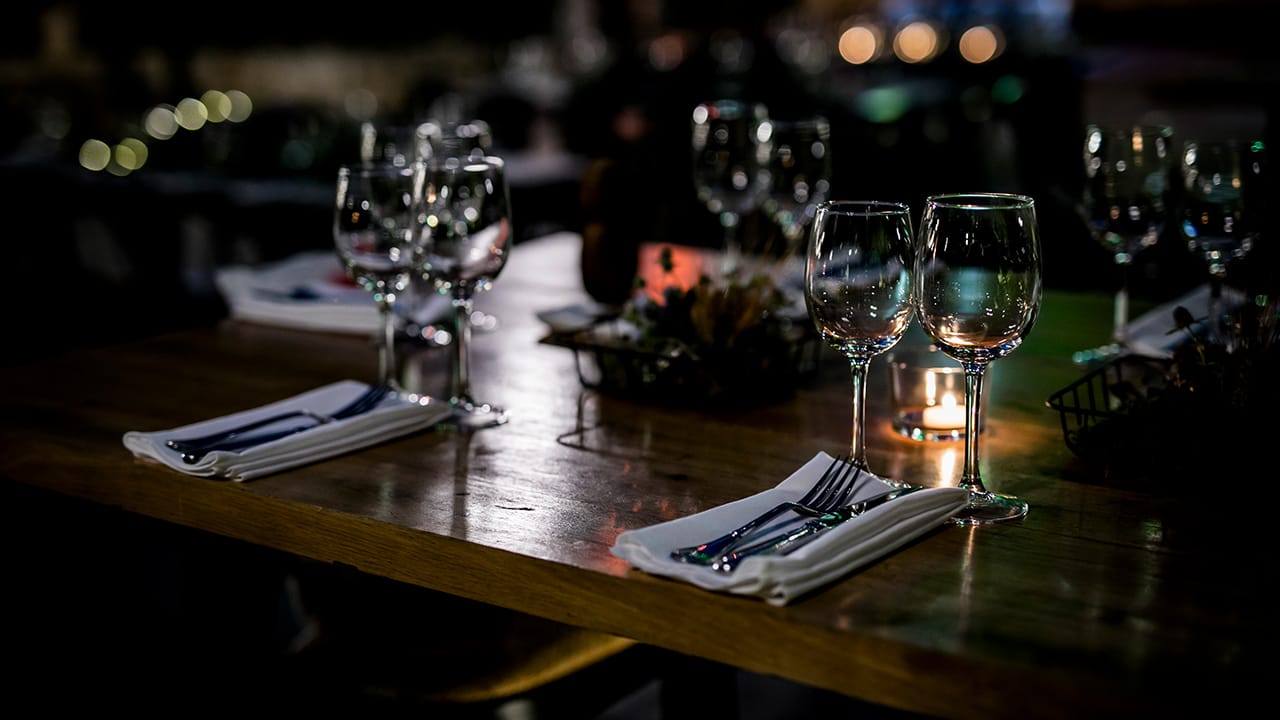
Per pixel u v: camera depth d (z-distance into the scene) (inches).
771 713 92.8
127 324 90.7
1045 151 112.1
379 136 78.4
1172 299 74.3
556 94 192.1
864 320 41.7
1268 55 238.4
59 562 63.0
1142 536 39.8
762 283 55.4
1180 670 31.1
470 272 53.7
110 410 55.9
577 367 57.3
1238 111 223.3
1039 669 31.3
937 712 32.8
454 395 55.7
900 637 33.1
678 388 54.3
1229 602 34.9
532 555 39.3
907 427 50.8
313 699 58.0
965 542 39.6
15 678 56.9
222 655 59.6
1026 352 63.0
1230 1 243.6
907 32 255.3
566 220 132.4
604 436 51.5
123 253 149.0
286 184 144.6
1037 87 195.6
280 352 66.1
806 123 73.5
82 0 206.8
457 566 40.9
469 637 62.0
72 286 100.0
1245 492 42.1
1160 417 43.1
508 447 50.3
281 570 69.3
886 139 115.0
